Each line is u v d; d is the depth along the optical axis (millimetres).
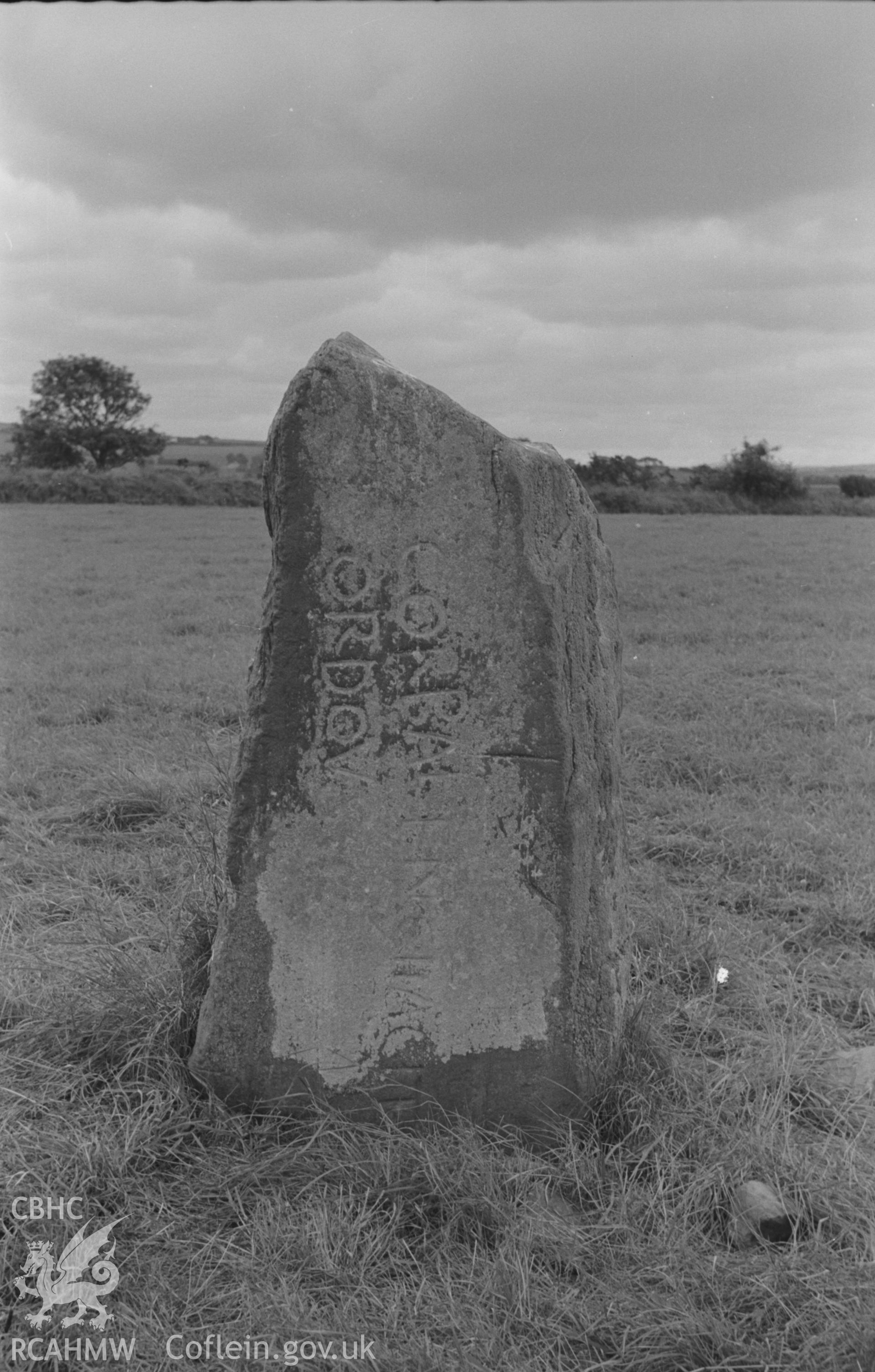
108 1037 3357
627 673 8688
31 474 28656
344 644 2922
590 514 3180
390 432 2867
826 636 10148
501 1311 2457
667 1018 3605
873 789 5977
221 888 3756
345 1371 2318
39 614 11023
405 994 3053
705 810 5625
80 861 4859
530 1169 2889
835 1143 3057
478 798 3006
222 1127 2986
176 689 7918
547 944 3076
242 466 32188
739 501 26094
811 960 4117
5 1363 2332
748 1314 2459
